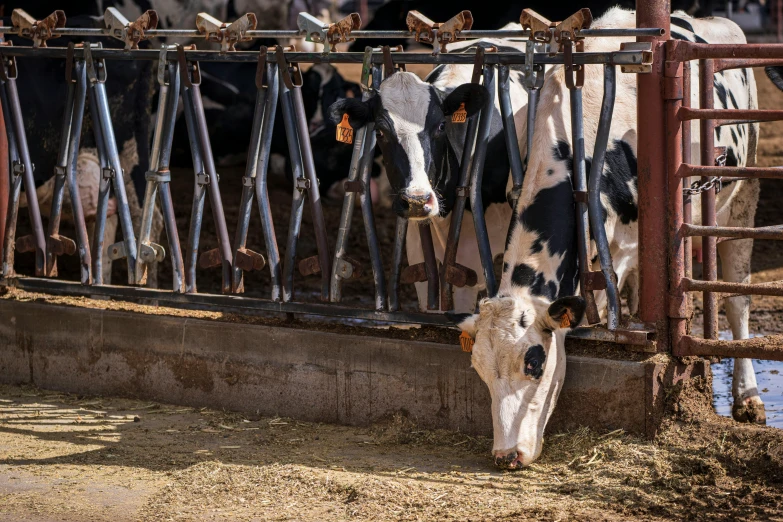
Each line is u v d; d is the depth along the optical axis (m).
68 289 6.21
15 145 6.29
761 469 4.20
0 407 5.80
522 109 5.84
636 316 5.36
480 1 15.28
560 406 4.81
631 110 5.42
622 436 4.62
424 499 4.10
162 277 9.61
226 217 12.21
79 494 4.33
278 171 13.74
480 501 4.06
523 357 4.25
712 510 3.88
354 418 5.34
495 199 5.73
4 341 6.35
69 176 6.09
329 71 13.39
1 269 6.45
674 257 4.63
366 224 5.37
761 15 21.22
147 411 5.70
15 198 6.35
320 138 12.92
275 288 5.62
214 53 5.55
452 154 5.56
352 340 5.29
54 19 5.97
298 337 5.45
